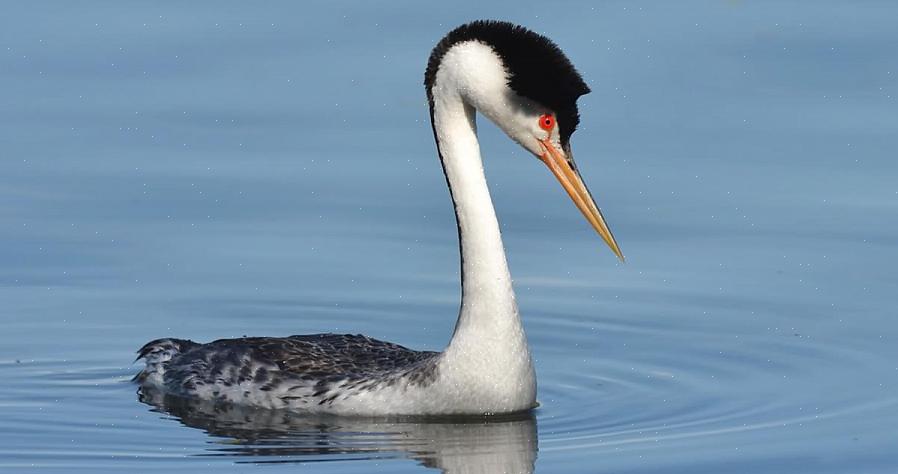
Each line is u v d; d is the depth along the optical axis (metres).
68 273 20.61
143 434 16.45
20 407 17.34
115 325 19.66
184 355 18.02
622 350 19.06
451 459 15.62
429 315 20.00
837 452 15.78
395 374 16.78
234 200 22.00
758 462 15.54
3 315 19.72
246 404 17.14
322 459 15.62
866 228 21.06
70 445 16.16
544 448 15.96
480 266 16.34
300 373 17.14
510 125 16.25
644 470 15.34
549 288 20.45
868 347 18.78
